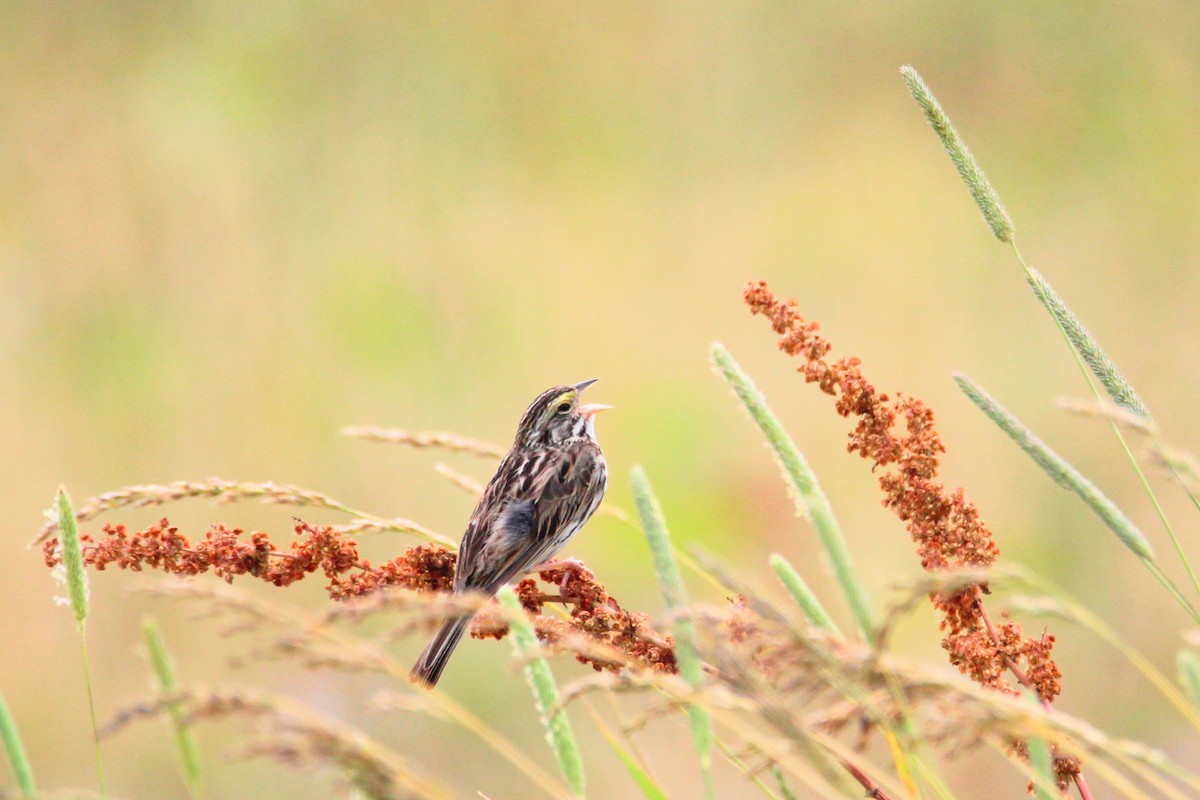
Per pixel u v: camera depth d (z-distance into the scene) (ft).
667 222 57.31
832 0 66.44
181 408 46.88
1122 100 62.28
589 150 62.03
